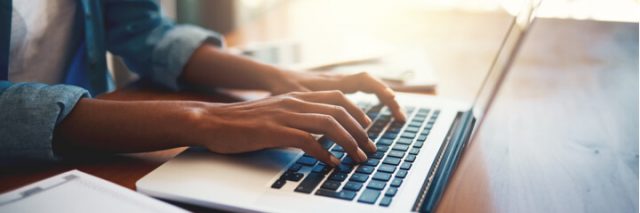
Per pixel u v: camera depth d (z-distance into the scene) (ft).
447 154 1.90
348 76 2.60
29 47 2.85
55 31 2.98
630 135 2.24
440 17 5.24
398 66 3.25
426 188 1.64
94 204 1.40
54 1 2.95
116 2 3.04
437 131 2.15
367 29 4.66
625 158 2.00
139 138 1.85
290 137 1.77
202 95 2.74
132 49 2.91
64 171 1.81
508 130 2.28
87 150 1.89
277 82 2.69
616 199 1.68
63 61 3.08
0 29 2.27
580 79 3.07
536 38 4.11
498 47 4.00
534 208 1.61
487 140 2.16
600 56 3.58
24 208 1.38
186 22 6.11
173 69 2.78
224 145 1.82
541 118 2.43
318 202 1.51
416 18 5.18
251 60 2.81
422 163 1.81
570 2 4.42
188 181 1.63
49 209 1.37
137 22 3.00
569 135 2.23
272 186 1.61
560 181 1.80
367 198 1.54
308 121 1.84
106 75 3.13
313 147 1.76
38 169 1.82
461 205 1.62
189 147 1.94
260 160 1.80
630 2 4.20
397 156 1.87
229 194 1.56
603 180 1.81
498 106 2.60
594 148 2.10
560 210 1.60
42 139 1.79
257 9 6.45
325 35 4.39
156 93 2.76
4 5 2.27
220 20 6.14
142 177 1.77
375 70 3.15
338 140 1.82
